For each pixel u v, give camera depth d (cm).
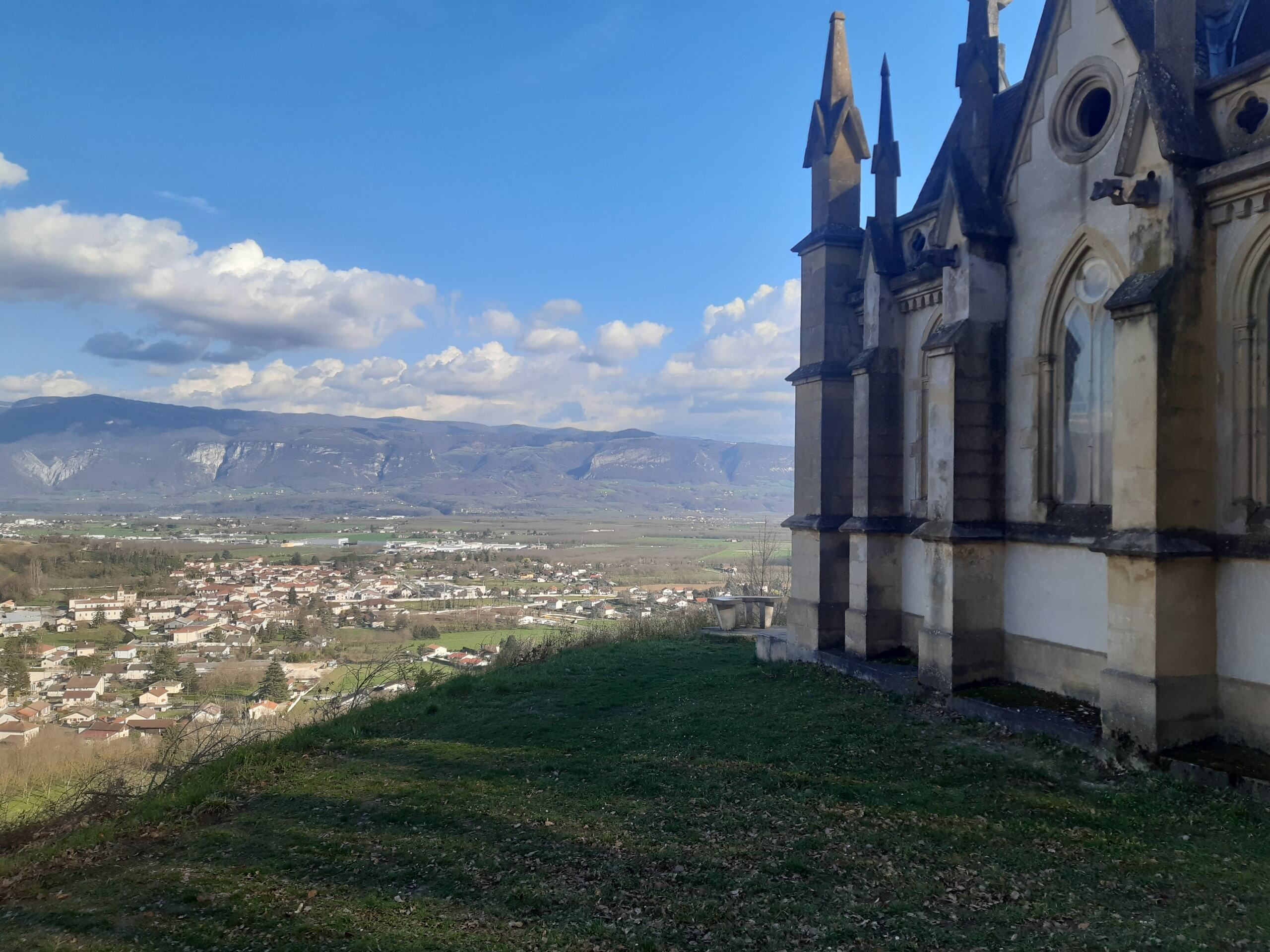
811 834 851
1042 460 1318
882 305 1672
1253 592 970
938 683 1377
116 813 1120
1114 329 1073
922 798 944
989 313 1384
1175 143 993
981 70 1417
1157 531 989
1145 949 579
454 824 935
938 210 1541
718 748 1208
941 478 1397
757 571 3606
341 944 652
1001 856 774
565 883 755
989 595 1376
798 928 646
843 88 1842
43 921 721
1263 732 959
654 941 633
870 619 1653
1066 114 1282
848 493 1798
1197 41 1138
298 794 1085
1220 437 1013
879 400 1669
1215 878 698
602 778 1084
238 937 673
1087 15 1236
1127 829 830
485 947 635
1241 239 987
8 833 1141
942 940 613
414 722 1499
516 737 1346
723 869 770
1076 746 1091
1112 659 1046
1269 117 979
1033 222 1330
